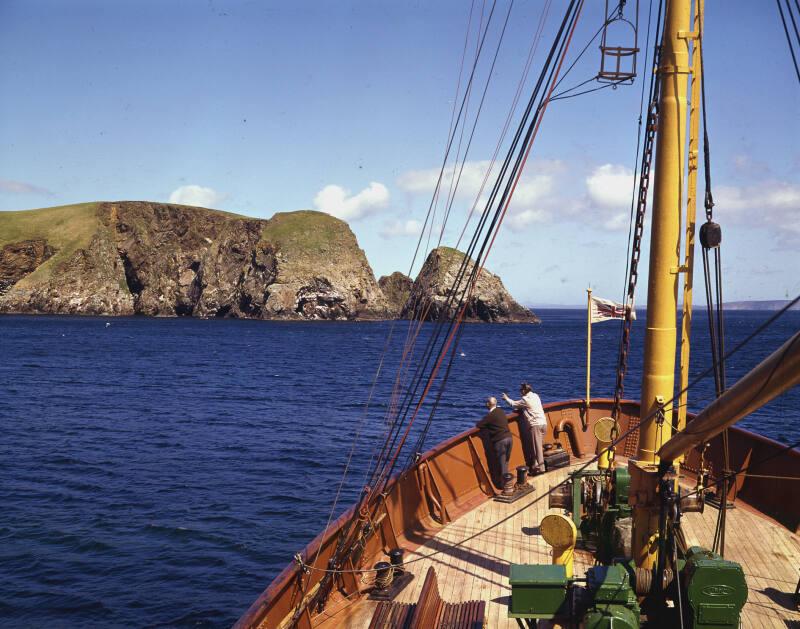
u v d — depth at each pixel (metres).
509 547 9.41
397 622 7.03
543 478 12.39
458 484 11.54
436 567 8.82
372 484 9.35
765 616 7.42
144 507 24.22
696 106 6.46
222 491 26.39
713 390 52.91
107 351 102.31
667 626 6.43
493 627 7.32
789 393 54.31
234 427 40.88
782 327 198.50
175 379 68.50
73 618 16.12
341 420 43.97
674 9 6.48
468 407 50.31
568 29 7.94
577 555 8.98
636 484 6.70
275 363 88.75
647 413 6.73
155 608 16.66
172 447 34.59
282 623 7.02
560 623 6.07
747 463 11.48
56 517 22.95
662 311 6.64
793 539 9.66
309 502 25.14
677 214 6.58
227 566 19.22
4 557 19.47
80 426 40.38
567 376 73.94
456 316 8.94
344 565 8.34
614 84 8.84
